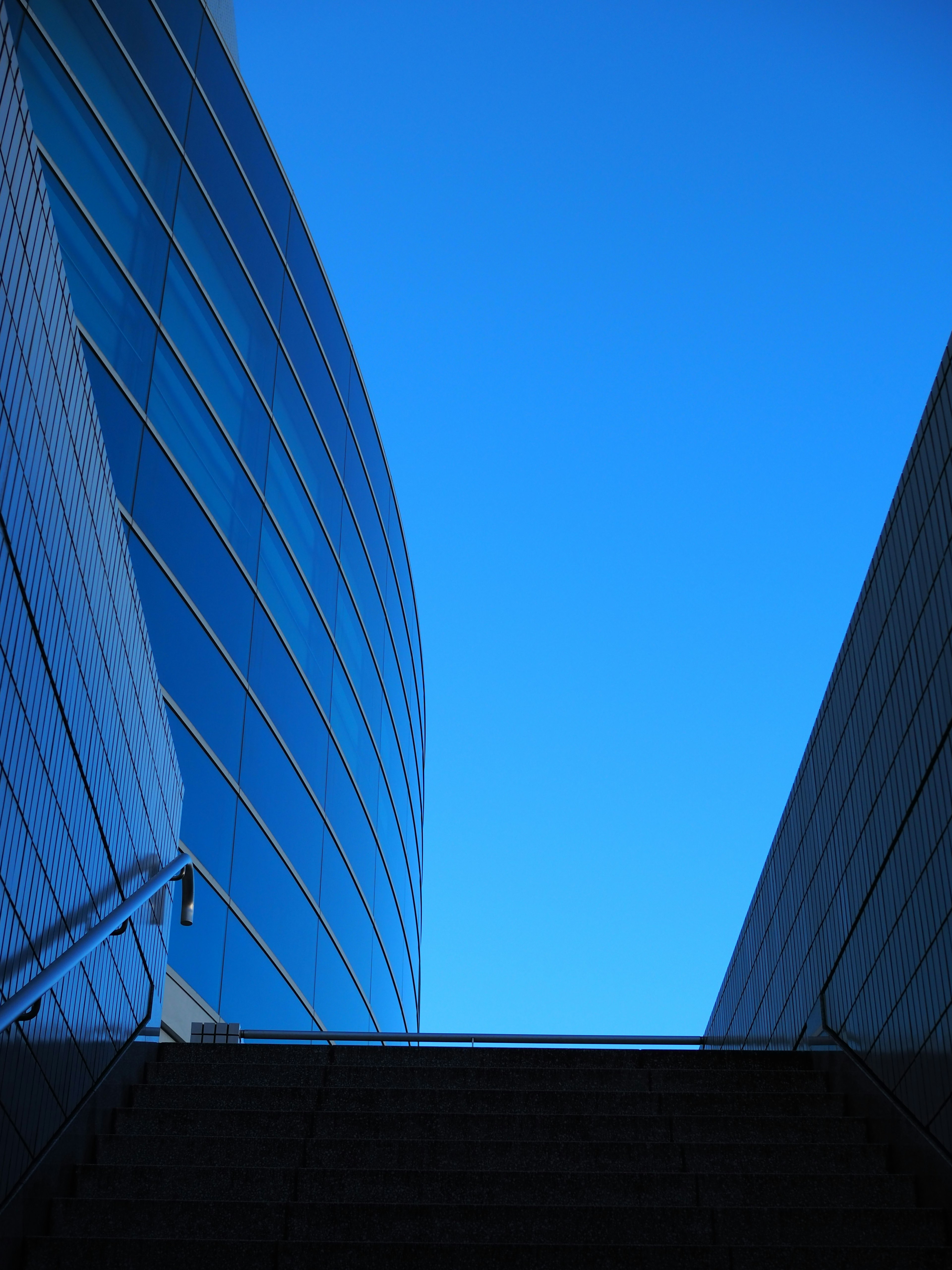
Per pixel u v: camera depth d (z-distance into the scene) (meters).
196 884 13.03
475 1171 6.45
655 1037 12.97
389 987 20.97
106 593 6.71
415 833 25.47
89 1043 6.55
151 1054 8.18
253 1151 6.73
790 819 10.23
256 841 14.88
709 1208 5.96
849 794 8.40
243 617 15.43
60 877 5.84
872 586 7.96
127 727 7.27
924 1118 6.50
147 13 16.11
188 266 15.62
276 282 18.89
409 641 25.97
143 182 14.88
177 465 14.17
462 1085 8.12
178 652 13.41
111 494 6.86
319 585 18.84
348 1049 8.62
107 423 12.71
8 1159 5.14
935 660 6.57
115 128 14.48
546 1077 8.21
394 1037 12.02
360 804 19.91
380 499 23.75
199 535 14.48
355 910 18.84
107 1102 6.96
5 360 4.89
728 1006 12.67
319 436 19.88
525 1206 6.03
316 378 20.14
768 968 10.82
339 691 19.23
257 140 19.08
